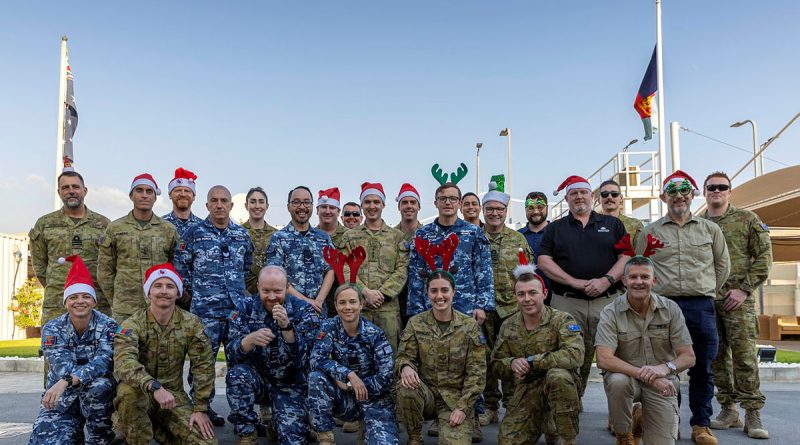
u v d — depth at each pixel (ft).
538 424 16.02
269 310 16.71
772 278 68.85
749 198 47.70
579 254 18.76
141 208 19.86
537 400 15.89
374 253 20.17
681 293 17.20
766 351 33.68
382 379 15.79
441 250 17.39
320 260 19.72
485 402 20.20
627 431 15.64
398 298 21.31
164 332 15.70
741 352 18.30
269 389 16.93
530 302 15.79
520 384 16.06
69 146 50.34
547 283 21.16
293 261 19.44
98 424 15.02
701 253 17.31
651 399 15.55
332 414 15.90
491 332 20.07
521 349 16.42
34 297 61.36
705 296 17.21
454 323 16.26
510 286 20.45
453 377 16.15
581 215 19.21
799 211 47.88
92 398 14.78
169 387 15.90
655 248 16.52
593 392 26.86
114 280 19.75
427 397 16.01
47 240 21.22
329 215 21.88
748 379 18.17
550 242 19.30
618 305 16.11
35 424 14.79
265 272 16.46
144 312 15.81
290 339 16.58
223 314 18.74
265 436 18.39
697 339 17.17
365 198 20.42
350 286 16.05
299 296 18.52
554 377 15.24
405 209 21.94
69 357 15.21
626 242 16.71
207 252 18.88
